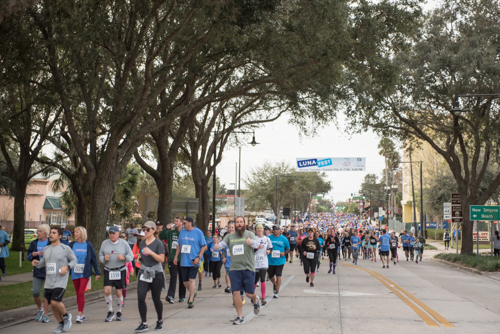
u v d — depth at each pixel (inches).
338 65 715.4
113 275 388.8
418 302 474.6
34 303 455.2
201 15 606.9
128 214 1611.7
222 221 2468.0
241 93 770.8
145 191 2288.4
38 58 674.2
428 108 1157.7
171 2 637.9
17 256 1049.5
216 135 1221.1
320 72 724.7
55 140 1064.8
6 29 597.9
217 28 603.5
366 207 5994.1
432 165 2127.2
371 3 717.9
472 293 577.6
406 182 3277.6
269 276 512.4
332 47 667.4
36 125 1093.8
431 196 2059.5
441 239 2368.4
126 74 662.5
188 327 346.9
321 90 811.4
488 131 1087.0
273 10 584.1
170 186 928.3
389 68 739.4
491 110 1138.0
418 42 1072.8
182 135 930.7
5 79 653.9
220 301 495.8
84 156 700.0
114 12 646.5
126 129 684.1
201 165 1202.0
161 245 342.0
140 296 334.6
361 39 708.0
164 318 391.2
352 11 710.5
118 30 666.2
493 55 1015.0
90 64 678.5
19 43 621.6
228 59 806.5
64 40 660.1
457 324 356.8
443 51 1053.2
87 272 388.5
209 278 793.6
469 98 1049.5
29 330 358.9
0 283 608.1
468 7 1071.0
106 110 804.0
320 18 611.8
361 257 1421.0
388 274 821.2
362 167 1594.5
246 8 574.9
